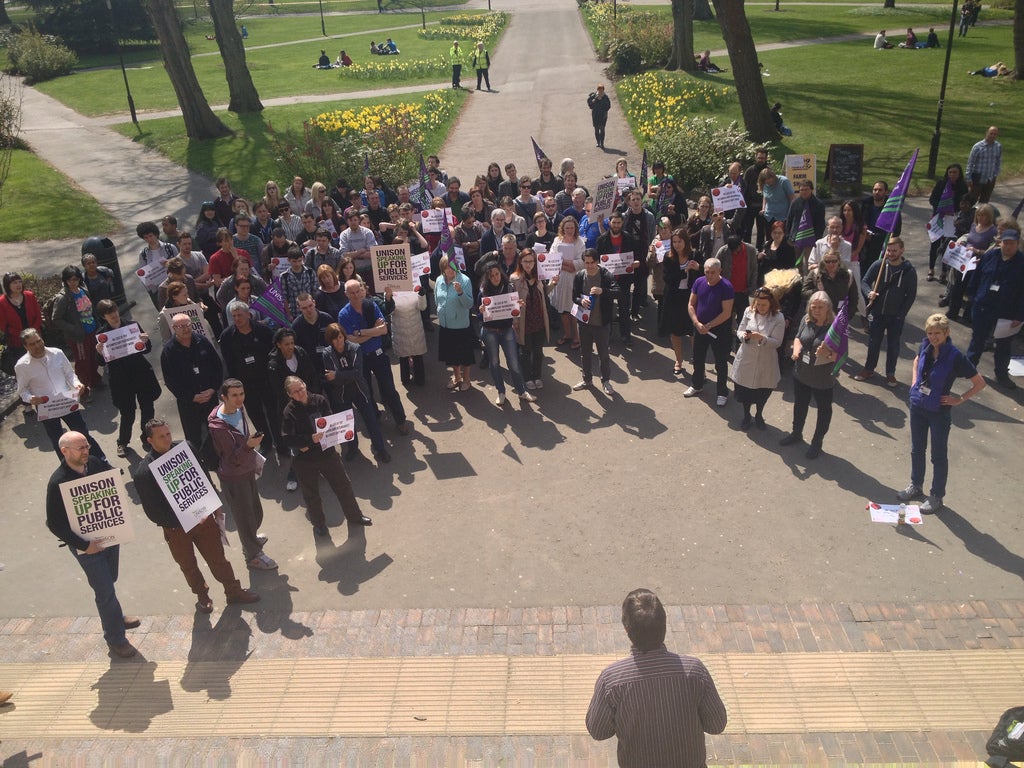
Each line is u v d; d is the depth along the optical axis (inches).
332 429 303.7
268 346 357.7
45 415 355.3
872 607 268.5
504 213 459.5
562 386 430.6
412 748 226.5
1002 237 388.2
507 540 312.0
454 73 1409.9
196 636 274.2
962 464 343.0
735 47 877.8
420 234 497.4
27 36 1889.8
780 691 238.2
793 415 383.6
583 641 261.1
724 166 742.5
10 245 731.4
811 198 483.5
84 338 434.9
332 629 272.7
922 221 650.2
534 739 227.0
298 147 868.0
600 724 153.0
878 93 1143.6
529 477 351.3
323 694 246.8
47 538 334.0
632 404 407.8
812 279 401.7
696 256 451.2
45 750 233.0
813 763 214.8
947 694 234.8
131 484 365.4
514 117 1178.6
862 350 449.7
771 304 354.3
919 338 460.4
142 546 324.2
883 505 318.0
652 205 536.1
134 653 268.2
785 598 274.7
